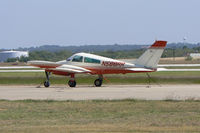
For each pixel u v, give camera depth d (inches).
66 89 2174.0
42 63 2388.0
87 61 2406.5
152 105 1482.5
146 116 1254.9
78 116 1269.7
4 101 1625.2
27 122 1170.0
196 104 1497.3
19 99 1713.8
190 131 975.6
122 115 1280.8
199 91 1968.5
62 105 1499.8
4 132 991.0
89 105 1493.6
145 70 2341.3
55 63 2389.3
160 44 2330.2
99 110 1384.1
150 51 2348.7
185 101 1582.2
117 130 992.9
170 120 1171.9
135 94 1862.7
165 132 965.2
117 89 2137.1
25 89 2199.8
